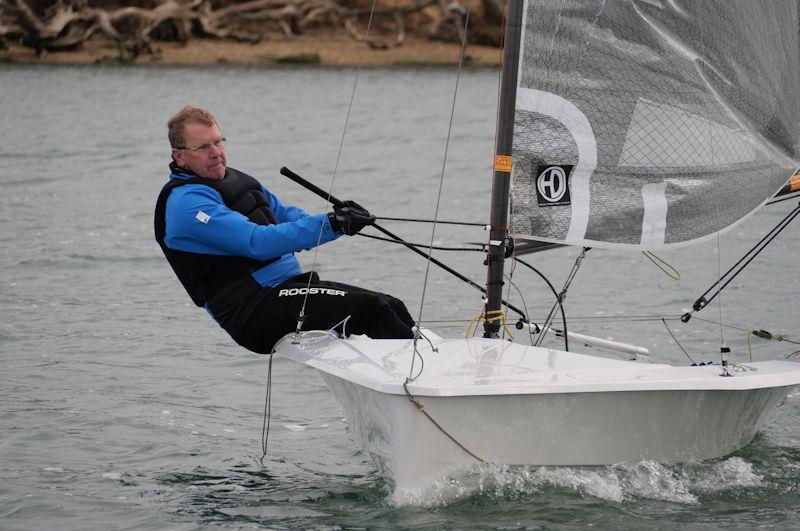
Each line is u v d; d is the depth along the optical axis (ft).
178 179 61.41
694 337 97.30
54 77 460.96
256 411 79.77
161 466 67.46
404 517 54.85
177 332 101.35
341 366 55.83
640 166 62.34
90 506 60.29
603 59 61.05
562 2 59.98
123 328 102.58
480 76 492.95
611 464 58.29
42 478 64.85
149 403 81.05
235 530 56.08
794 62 64.08
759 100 63.87
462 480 55.83
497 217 60.75
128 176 217.15
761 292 113.70
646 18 61.26
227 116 345.10
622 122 61.77
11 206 177.47
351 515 57.57
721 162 63.72
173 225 60.13
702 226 63.72
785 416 74.13
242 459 68.90
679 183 63.00
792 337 96.63
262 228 58.90
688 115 62.75
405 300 112.47
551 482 57.47
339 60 532.32
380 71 512.22
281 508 59.36
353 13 540.11
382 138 289.94
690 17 61.98
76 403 80.43
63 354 93.91
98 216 167.94
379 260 132.36
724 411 60.39
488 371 55.11
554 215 61.67
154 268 129.70
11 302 112.37
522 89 60.29
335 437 73.46
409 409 52.90
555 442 56.39
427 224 162.91
